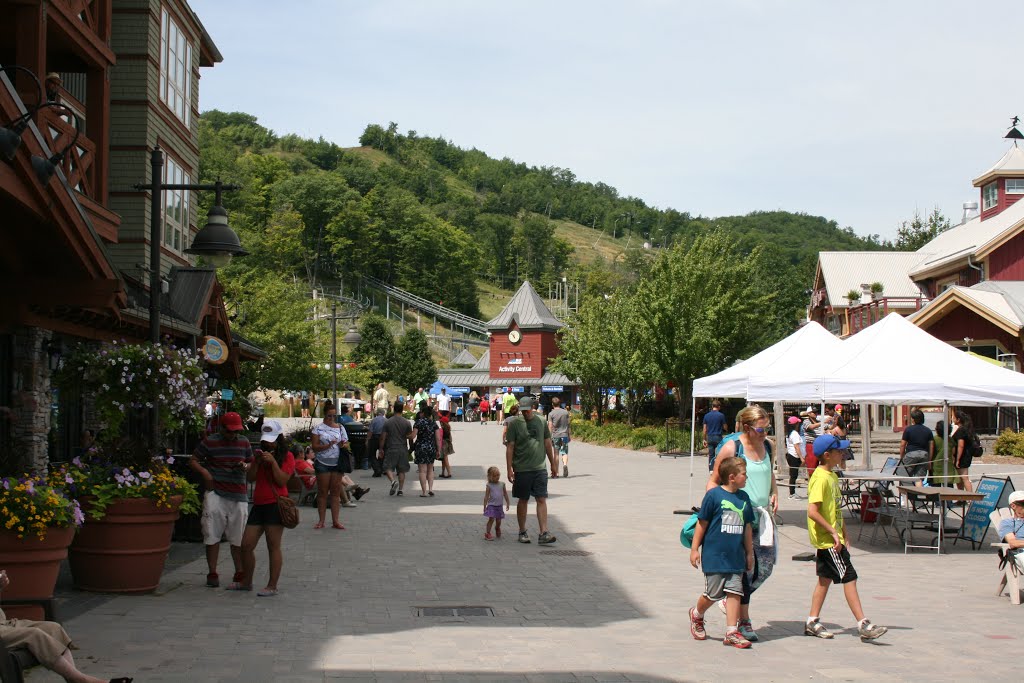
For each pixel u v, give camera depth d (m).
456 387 89.56
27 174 9.23
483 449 38.56
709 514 8.68
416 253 198.38
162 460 11.20
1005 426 36.69
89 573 10.49
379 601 10.55
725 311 42.91
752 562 8.70
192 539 14.30
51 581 8.57
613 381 48.88
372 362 51.38
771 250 100.75
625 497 21.73
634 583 11.77
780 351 18.56
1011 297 38.84
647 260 175.12
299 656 8.01
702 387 18.34
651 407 50.56
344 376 49.31
